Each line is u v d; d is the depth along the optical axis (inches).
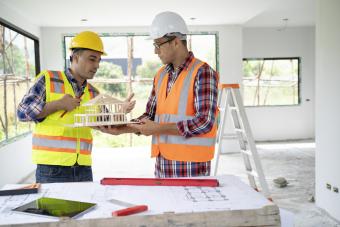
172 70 72.5
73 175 75.1
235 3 204.1
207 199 48.4
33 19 229.3
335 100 120.0
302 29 335.0
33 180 202.5
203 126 63.4
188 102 67.5
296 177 187.8
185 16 236.5
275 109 335.9
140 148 290.2
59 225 40.6
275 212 43.6
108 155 262.8
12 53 198.1
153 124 64.9
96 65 75.4
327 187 128.1
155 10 215.8
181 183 55.1
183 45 68.7
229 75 274.5
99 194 51.6
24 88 219.1
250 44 332.5
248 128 134.3
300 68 337.1
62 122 73.9
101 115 68.5
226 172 205.5
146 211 44.3
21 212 43.5
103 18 235.0
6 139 179.9
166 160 70.2
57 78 75.1
